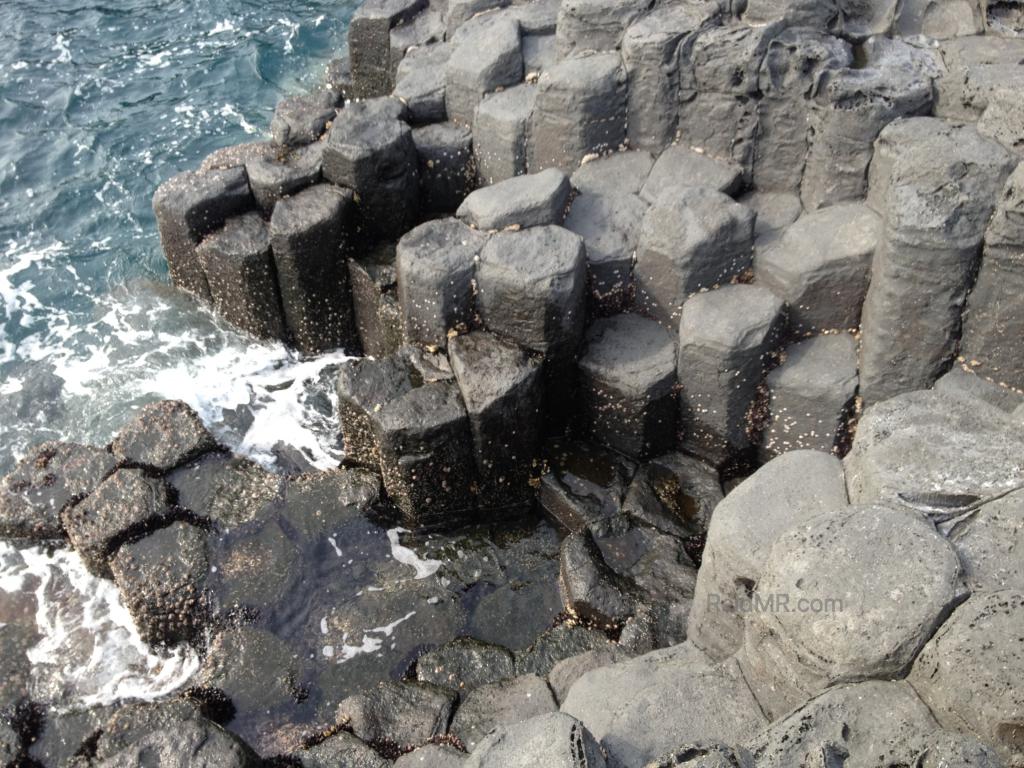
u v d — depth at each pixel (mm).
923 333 4398
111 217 6699
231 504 4820
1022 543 3125
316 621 4520
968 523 3219
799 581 3111
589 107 5281
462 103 5855
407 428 4621
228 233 5516
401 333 5324
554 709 4008
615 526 4781
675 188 4934
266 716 4207
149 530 4680
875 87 4660
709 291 4875
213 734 3707
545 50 5840
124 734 3891
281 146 5770
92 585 4656
